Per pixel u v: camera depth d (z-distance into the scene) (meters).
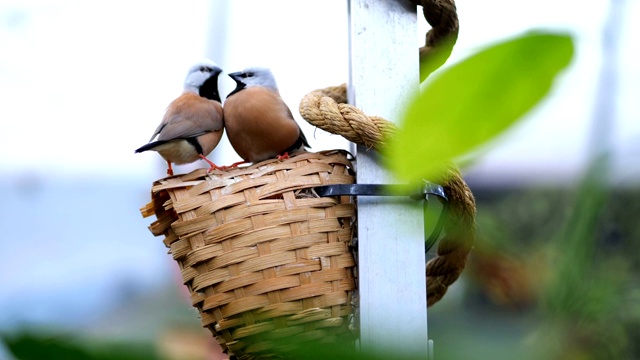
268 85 6.46
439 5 5.11
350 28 5.74
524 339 1.45
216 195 5.04
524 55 1.14
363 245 5.12
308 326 5.03
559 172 2.37
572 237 1.74
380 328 5.08
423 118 1.16
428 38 5.38
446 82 1.16
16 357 1.16
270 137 6.14
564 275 2.05
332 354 1.19
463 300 5.06
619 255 6.25
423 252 5.15
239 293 4.97
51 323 1.20
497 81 1.15
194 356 1.31
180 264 5.29
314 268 5.01
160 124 6.48
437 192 5.11
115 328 1.50
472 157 1.16
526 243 6.31
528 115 1.14
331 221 5.10
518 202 6.84
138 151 6.25
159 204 5.35
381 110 5.25
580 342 2.76
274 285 4.93
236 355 5.16
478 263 4.09
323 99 5.19
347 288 5.12
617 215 6.29
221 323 5.05
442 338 1.43
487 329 1.46
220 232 4.97
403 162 1.17
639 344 5.93
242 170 5.12
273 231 4.96
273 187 5.03
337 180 5.18
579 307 2.08
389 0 5.29
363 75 5.26
